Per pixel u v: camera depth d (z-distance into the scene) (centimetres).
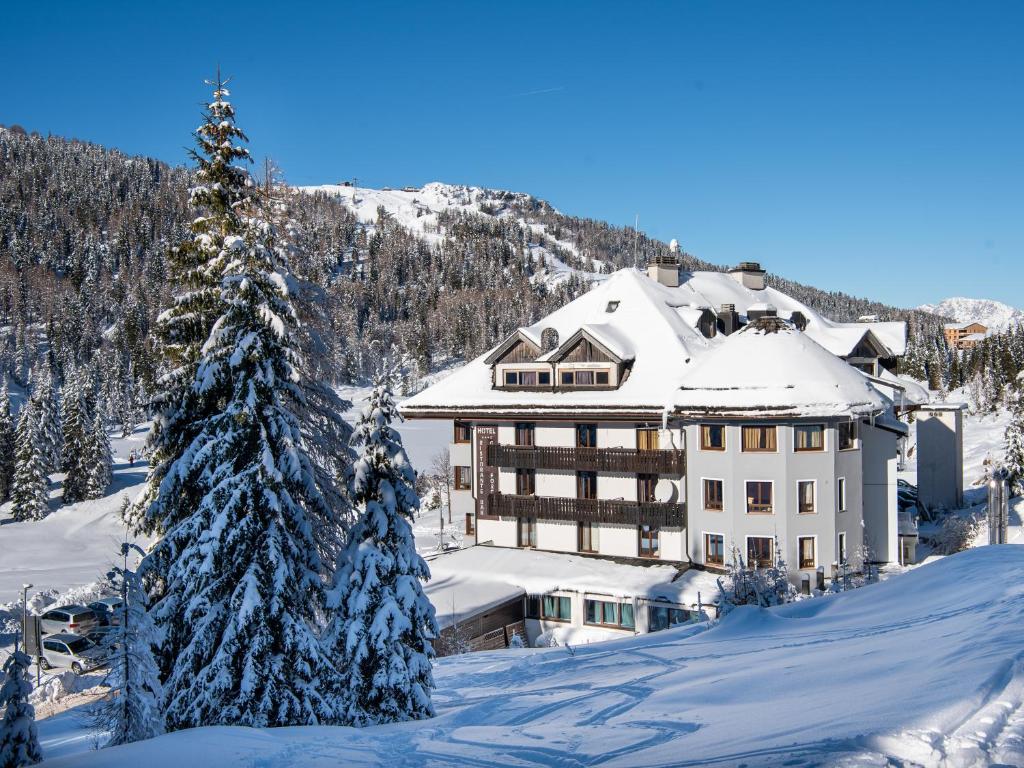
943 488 4584
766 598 2438
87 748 1619
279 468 1642
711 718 848
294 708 1533
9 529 6862
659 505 3400
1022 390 5934
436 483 6462
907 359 14250
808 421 3178
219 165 2319
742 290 4625
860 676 884
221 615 1594
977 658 803
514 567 3522
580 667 1612
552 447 3691
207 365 1711
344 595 1670
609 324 3922
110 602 3475
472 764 850
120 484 8112
